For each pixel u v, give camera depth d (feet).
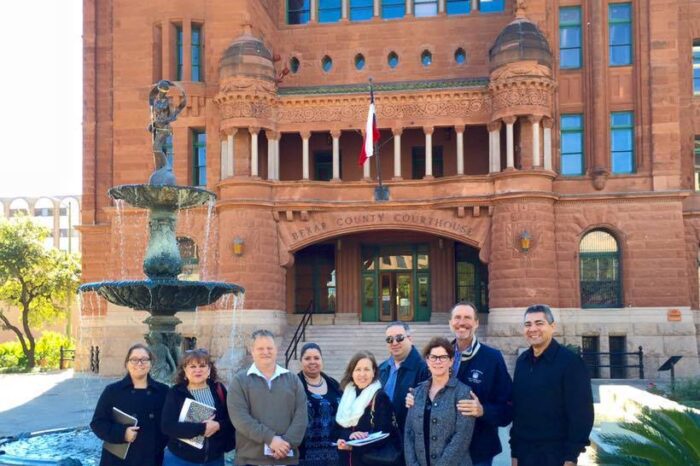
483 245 109.09
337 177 114.32
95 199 125.08
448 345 24.12
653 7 111.45
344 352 107.14
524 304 104.17
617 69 112.57
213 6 118.21
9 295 175.22
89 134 126.31
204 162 118.73
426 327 113.50
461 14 124.67
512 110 107.24
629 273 107.96
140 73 120.37
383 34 126.00
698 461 24.06
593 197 108.78
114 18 121.70
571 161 112.88
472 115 112.16
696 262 112.88
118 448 27.30
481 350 25.88
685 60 116.47
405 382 27.07
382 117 114.21
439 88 112.47
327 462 27.61
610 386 52.95
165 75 118.32
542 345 25.05
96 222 124.67
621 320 106.93
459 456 23.72
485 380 25.22
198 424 26.02
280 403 26.02
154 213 53.16
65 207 355.77
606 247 110.11
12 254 162.50
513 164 108.17
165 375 49.24
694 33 116.88
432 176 112.27
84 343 121.49
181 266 53.36
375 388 25.68
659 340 105.91
